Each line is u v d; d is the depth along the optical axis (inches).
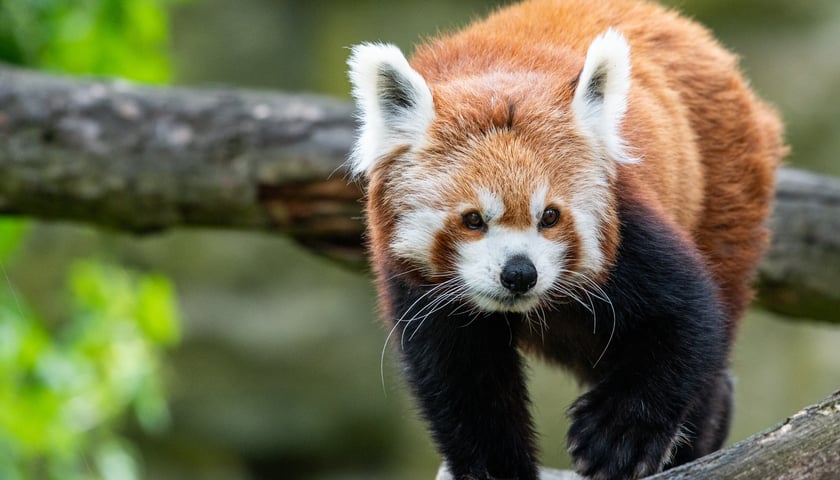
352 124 444.5
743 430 717.9
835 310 471.8
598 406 291.1
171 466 746.2
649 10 350.3
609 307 289.9
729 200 336.5
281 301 767.7
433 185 281.3
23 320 477.1
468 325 301.7
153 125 443.8
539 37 321.1
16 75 453.1
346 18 813.9
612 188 284.8
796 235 458.3
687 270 290.5
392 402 757.9
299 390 754.2
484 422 308.2
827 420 226.5
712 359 290.2
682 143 315.9
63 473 506.0
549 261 275.3
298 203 446.3
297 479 767.1
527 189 273.6
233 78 809.5
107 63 515.8
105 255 752.3
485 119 281.7
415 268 288.0
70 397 500.4
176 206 449.4
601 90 285.1
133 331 517.3
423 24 803.4
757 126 347.9
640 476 287.4
